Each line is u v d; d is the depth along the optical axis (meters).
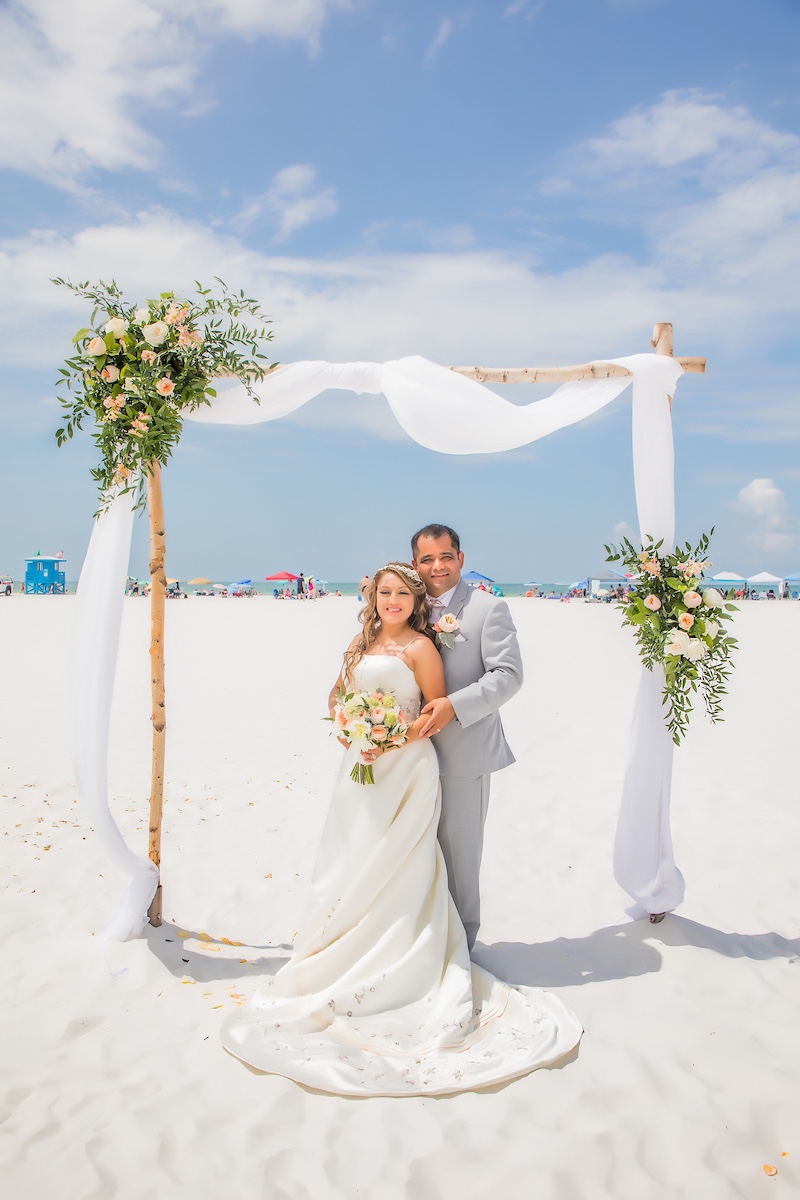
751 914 4.36
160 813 4.13
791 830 5.75
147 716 10.22
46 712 10.20
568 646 19.84
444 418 4.11
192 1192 2.35
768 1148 2.54
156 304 3.90
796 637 22.08
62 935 4.06
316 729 9.48
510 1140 2.57
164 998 3.50
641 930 4.11
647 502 4.17
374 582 3.81
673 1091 2.82
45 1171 2.43
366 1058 3.03
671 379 4.17
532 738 8.98
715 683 4.09
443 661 3.82
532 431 4.11
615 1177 2.42
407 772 3.55
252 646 19.17
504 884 4.87
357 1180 2.40
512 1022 3.25
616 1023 3.28
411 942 3.44
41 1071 2.95
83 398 3.91
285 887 4.80
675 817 6.11
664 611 4.06
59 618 27.98
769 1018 3.30
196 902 4.57
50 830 5.68
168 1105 2.74
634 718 4.21
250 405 4.13
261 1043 3.09
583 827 5.91
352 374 4.22
